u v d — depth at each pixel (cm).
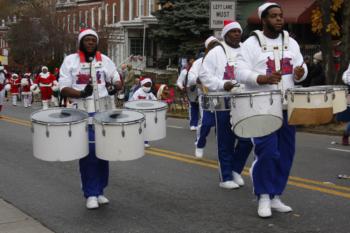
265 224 610
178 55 3375
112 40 4372
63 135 589
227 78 775
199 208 686
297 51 636
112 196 759
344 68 1578
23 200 752
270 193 628
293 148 637
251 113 570
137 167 970
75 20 4716
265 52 620
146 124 689
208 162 1002
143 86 1225
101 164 682
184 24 3231
